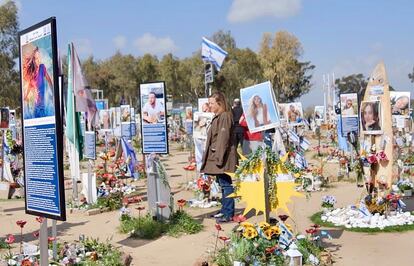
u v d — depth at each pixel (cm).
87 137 1438
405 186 1227
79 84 1218
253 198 709
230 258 653
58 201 493
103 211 1154
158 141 1078
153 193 943
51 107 490
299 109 2391
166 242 841
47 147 502
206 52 1986
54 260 689
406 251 729
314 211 1053
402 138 2258
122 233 920
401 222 887
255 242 660
